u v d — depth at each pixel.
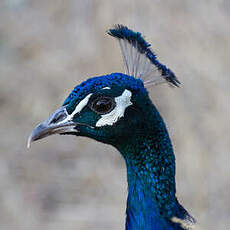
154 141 8.41
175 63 14.66
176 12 15.30
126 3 15.56
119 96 8.24
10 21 21.00
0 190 15.15
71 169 16.28
